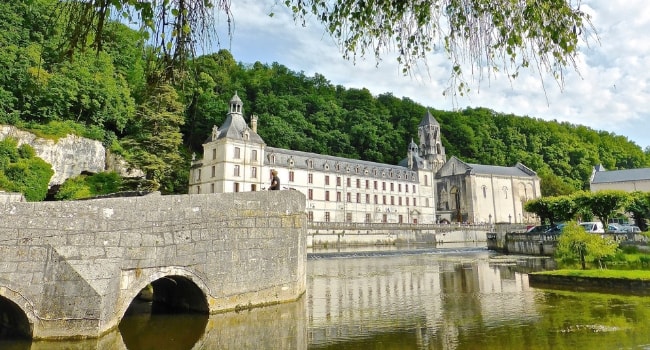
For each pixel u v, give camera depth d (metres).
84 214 11.09
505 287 21.16
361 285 22.53
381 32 5.61
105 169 44.03
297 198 17.00
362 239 60.47
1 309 11.28
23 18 41.09
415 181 81.19
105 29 4.54
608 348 10.28
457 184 88.19
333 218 67.88
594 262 28.61
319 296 18.77
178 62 4.33
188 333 11.98
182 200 13.23
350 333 12.23
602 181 86.88
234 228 14.48
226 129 58.09
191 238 13.21
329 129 97.69
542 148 121.12
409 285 22.45
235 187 56.16
